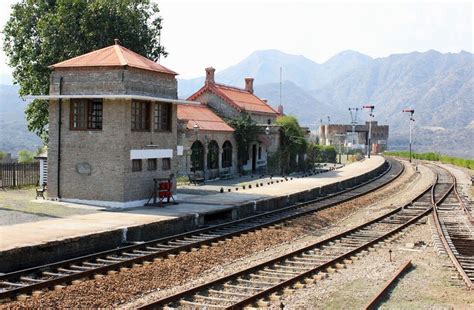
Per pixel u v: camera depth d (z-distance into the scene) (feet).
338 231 84.69
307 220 90.27
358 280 50.65
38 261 53.47
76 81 87.10
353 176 166.09
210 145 149.07
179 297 42.32
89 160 86.94
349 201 118.21
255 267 52.95
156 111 93.15
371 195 132.16
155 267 53.36
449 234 77.05
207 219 84.94
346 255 60.90
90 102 87.35
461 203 113.39
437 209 106.22
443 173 203.51
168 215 77.15
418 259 60.95
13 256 50.83
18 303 39.78
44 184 111.65
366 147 384.27
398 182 170.60
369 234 77.77
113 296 44.11
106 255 57.16
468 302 43.93
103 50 92.17
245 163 170.60
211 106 175.22
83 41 132.36
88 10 130.31
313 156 205.46
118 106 84.89
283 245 72.33
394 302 43.34
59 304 40.88
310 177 162.91
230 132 160.15
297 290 46.60
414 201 118.73
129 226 65.98
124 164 84.84
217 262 59.31
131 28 138.21
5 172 111.24
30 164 117.08
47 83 134.21
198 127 136.77
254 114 182.50
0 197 94.22
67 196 88.84
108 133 85.56
